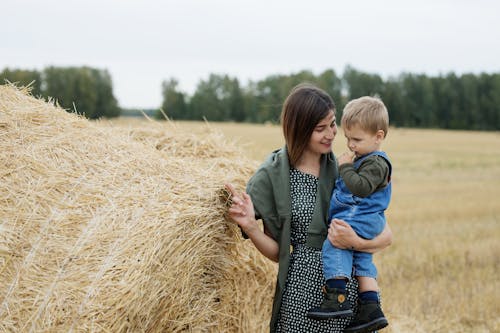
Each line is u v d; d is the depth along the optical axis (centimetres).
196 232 309
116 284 261
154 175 334
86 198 300
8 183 293
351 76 5812
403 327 491
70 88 4422
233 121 5972
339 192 309
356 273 309
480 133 5806
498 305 557
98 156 336
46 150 322
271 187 312
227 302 365
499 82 6738
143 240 280
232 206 315
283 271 303
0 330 246
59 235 279
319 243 307
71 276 263
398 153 3055
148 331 287
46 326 249
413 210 1114
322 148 302
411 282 639
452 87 6862
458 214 1066
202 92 5991
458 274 664
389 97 6619
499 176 1873
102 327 250
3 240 267
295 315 303
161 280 284
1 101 346
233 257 364
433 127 6775
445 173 1984
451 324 516
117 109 4709
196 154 429
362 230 300
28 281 260
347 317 306
